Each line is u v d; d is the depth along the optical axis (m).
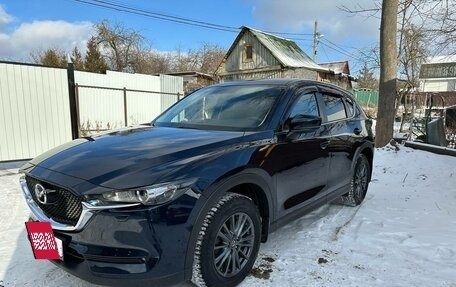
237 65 27.06
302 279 2.75
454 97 15.72
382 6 8.34
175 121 3.62
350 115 4.55
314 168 3.50
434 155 7.40
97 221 2.12
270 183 2.88
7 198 5.09
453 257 3.15
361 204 4.79
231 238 2.56
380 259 3.11
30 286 2.64
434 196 5.18
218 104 3.62
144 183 2.13
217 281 2.45
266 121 3.10
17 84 7.83
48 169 2.46
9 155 7.79
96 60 34.94
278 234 3.66
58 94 8.49
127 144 2.72
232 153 2.61
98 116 14.04
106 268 2.13
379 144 8.57
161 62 47.88
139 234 2.11
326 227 3.88
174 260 2.20
